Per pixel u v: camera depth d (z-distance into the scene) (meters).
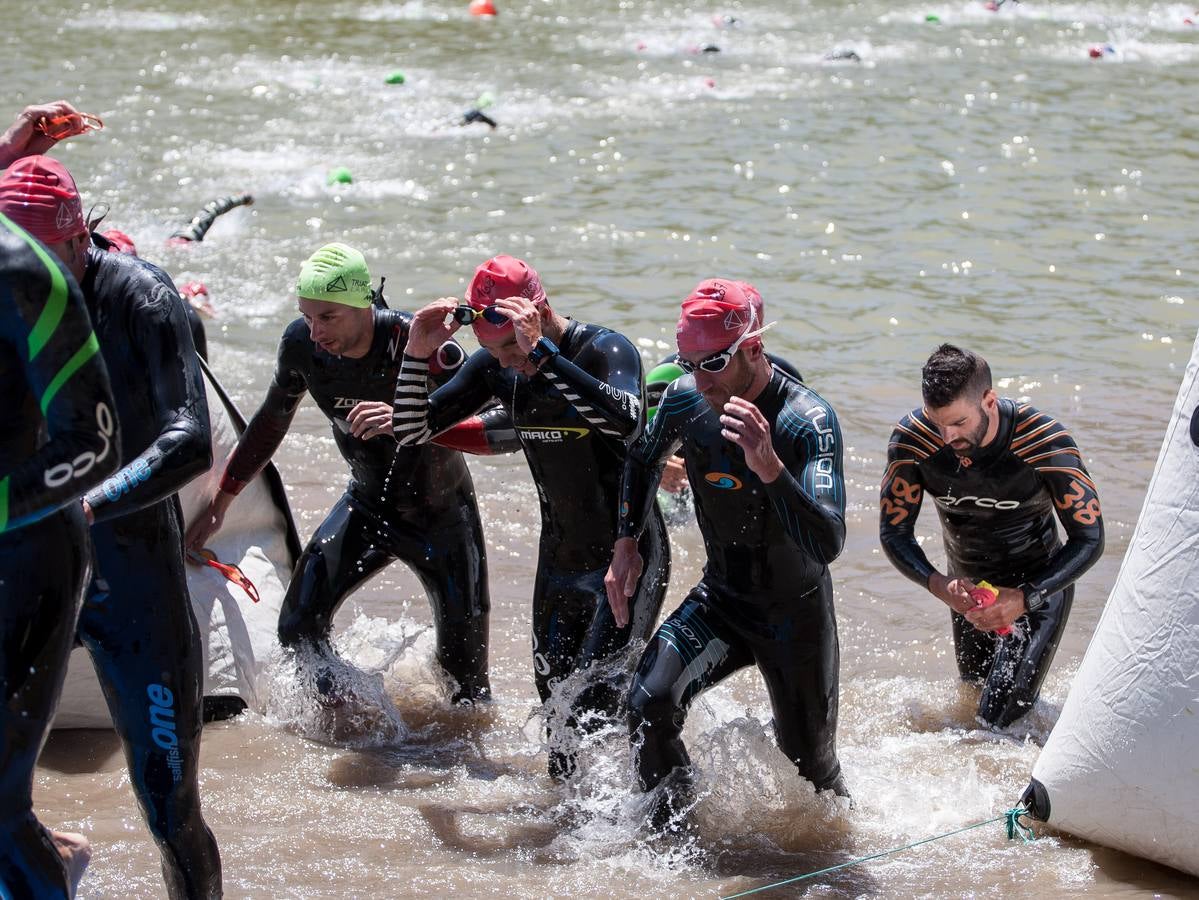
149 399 8.68
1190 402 10.11
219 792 11.50
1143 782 10.01
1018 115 42.91
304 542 16.31
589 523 11.95
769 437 9.59
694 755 11.29
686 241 29.84
